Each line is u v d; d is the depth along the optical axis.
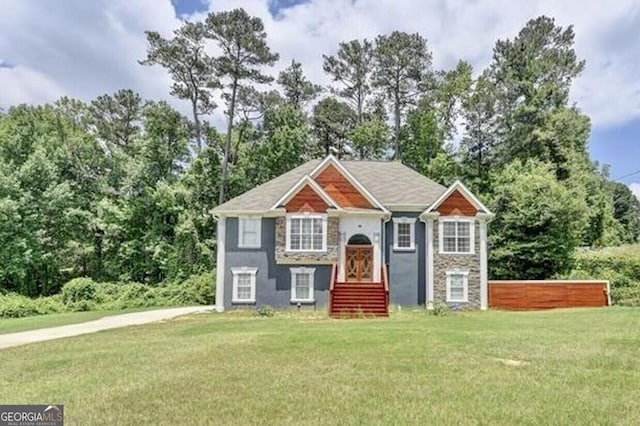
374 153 56.28
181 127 51.09
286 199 28.53
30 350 14.49
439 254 29.00
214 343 14.38
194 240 43.94
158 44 50.09
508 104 54.62
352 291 25.92
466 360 11.38
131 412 7.72
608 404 7.94
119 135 55.28
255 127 53.84
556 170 49.38
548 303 29.14
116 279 45.62
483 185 51.69
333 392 8.70
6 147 46.06
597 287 29.45
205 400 8.30
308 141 53.53
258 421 7.21
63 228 44.84
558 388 8.93
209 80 51.72
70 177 47.16
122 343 15.27
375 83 57.62
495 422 7.12
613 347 12.88
